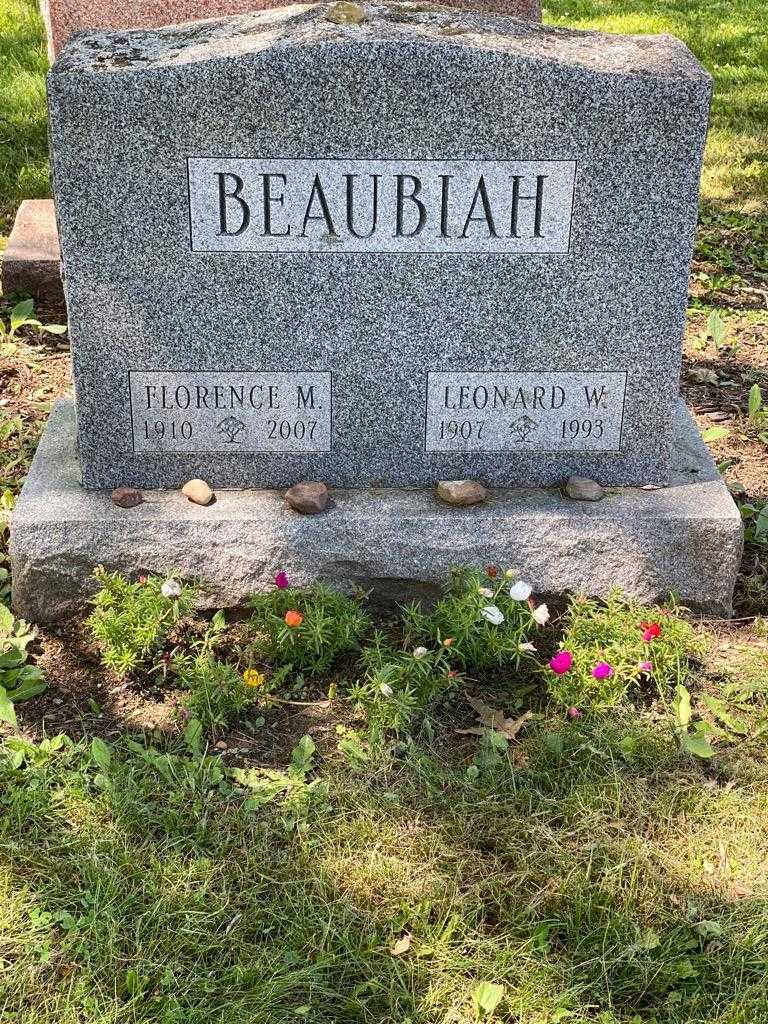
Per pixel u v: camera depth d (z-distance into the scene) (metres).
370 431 2.20
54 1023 1.52
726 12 6.70
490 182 2.05
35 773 1.81
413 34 2.00
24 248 3.17
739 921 1.66
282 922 1.64
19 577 2.13
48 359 2.96
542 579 2.17
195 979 1.56
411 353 2.15
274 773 1.85
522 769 1.87
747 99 5.18
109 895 1.65
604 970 1.59
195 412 2.17
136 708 1.99
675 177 2.05
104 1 2.84
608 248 2.09
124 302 2.09
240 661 2.07
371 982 1.57
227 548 2.13
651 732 1.93
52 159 2.01
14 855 1.70
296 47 1.96
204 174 2.03
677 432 2.41
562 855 1.73
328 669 2.07
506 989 1.57
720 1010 1.56
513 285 2.11
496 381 2.17
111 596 2.06
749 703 2.02
